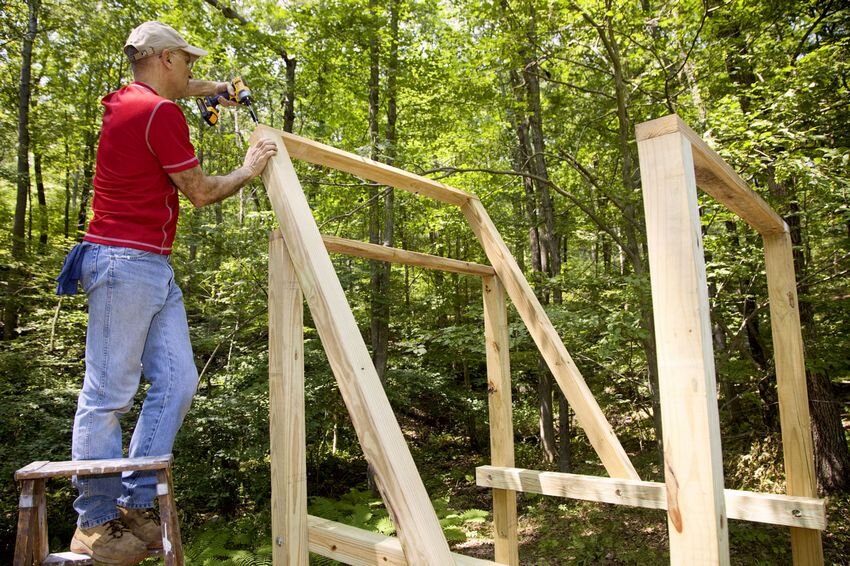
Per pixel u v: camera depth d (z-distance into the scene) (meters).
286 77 8.20
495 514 2.07
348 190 7.15
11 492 5.75
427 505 0.98
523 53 6.04
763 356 6.46
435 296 9.23
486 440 10.15
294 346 1.49
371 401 1.07
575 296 6.39
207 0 7.01
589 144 7.59
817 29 5.10
